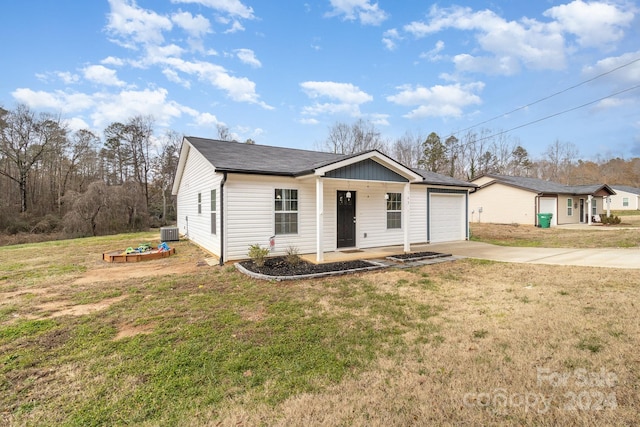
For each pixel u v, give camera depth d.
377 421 2.16
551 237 13.97
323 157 11.68
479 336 3.54
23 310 4.65
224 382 2.71
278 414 2.27
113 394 2.56
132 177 31.38
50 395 2.56
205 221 10.59
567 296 4.88
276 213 8.97
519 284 5.78
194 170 12.48
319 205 8.08
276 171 8.52
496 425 2.10
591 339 3.33
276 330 3.83
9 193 23.97
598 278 5.89
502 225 21.02
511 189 21.81
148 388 2.63
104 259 8.89
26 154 24.48
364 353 3.20
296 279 6.36
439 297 5.12
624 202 38.75
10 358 3.18
